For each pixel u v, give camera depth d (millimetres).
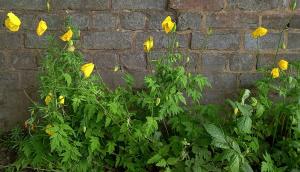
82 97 1038
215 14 1195
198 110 1170
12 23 979
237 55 1229
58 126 1016
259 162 1101
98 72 1239
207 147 1085
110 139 1117
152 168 1104
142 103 1105
